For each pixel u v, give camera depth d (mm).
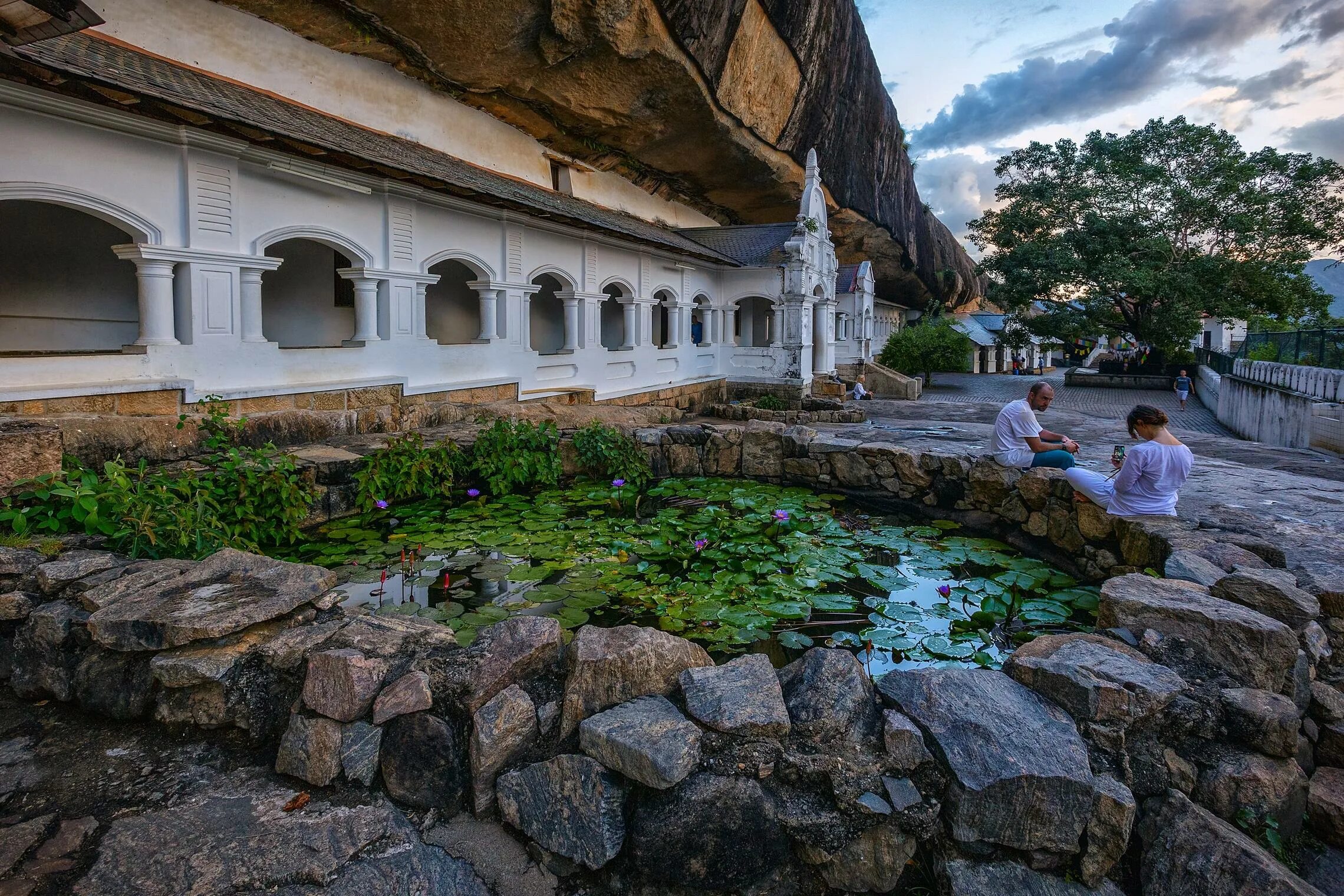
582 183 15734
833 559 5520
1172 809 2232
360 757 2359
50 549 3457
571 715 2377
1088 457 7617
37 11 4301
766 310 23188
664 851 2119
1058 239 27953
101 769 2457
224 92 7309
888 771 2221
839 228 26250
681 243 15797
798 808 2191
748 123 16625
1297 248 26234
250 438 6789
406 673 2443
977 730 2264
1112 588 3135
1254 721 2426
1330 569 3828
